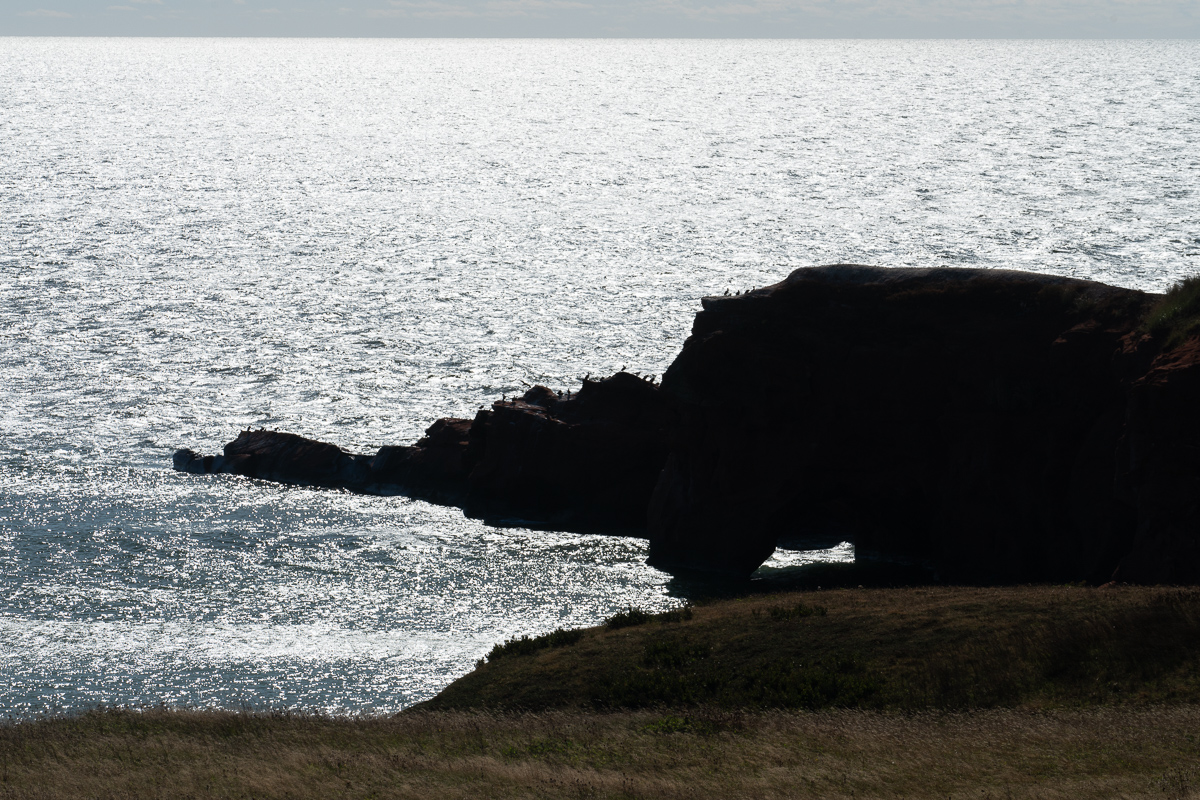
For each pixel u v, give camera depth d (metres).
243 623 49.50
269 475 71.12
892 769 21.14
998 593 36.22
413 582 54.94
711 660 33.62
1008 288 53.97
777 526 57.34
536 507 65.19
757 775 21.02
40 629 48.19
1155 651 27.64
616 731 26.03
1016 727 24.22
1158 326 46.00
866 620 34.56
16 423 80.94
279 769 22.20
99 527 61.38
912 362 53.97
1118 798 18.30
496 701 33.81
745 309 57.84
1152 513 40.41
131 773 22.25
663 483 60.62
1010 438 52.00
